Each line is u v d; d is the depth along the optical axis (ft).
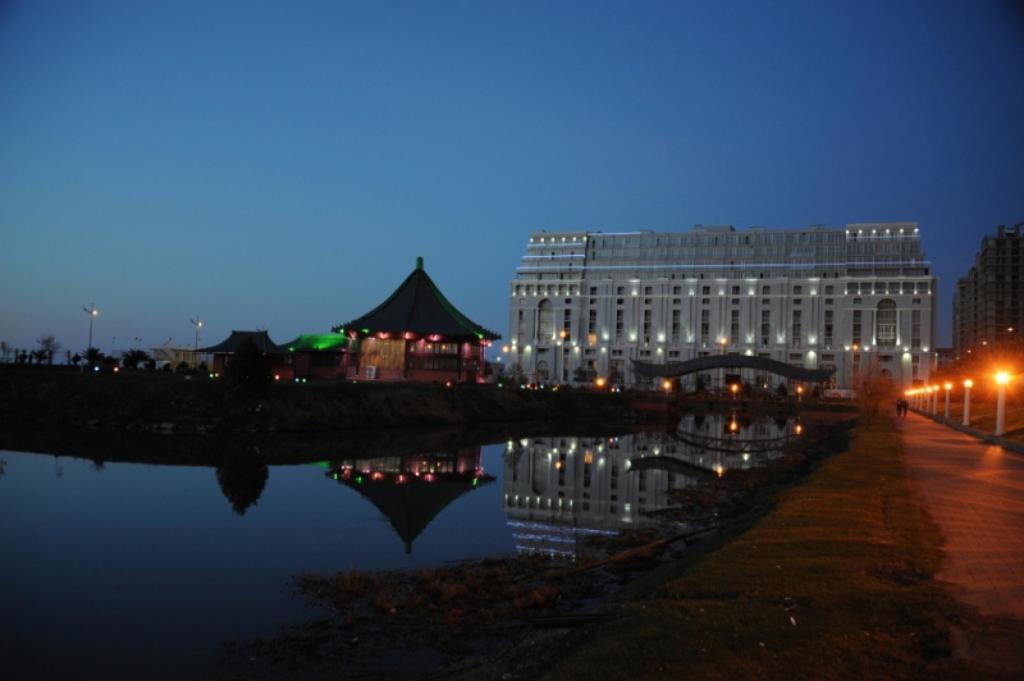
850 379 487.20
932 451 112.06
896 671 26.68
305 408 208.03
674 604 34.63
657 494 114.62
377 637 46.68
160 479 115.65
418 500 103.86
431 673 40.47
